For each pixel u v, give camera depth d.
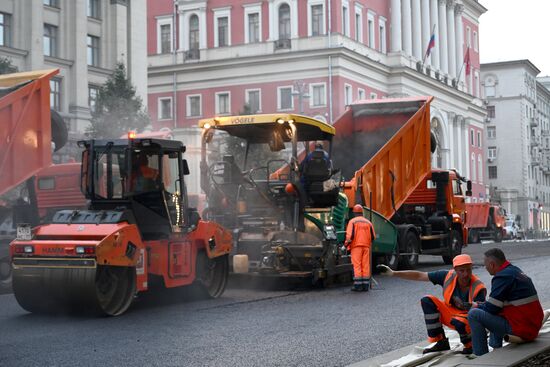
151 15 78.06
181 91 75.75
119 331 12.57
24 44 46.75
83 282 13.49
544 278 21.41
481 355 8.80
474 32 101.12
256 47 72.38
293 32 70.81
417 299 17.00
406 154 24.77
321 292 18.45
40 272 13.74
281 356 10.60
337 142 25.23
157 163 15.43
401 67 75.88
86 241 13.77
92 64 51.84
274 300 16.78
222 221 19.66
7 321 13.73
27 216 19.92
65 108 49.03
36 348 11.09
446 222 28.23
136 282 14.49
